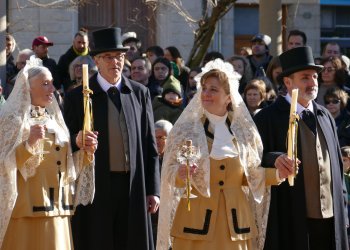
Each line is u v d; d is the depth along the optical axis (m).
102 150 9.27
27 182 8.62
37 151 8.55
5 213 8.45
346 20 26.03
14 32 20.16
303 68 8.98
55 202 8.69
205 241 8.20
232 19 24.53
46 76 8.71
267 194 8.65
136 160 9.38
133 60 14.06
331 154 9.11
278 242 8.99
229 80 8.34
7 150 8.45
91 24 22.53
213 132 8.34
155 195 9.55
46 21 21.81
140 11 22.14
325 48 14.36
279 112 9.12
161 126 10.78
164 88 12.80
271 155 8.53
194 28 22.08
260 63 14.76
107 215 9.24
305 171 9.00
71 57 14.28
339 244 9.03
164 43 22.52
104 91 9.44
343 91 12.42
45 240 8.60
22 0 21.28
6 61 14.36
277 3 16.48
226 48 24.59
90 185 9.03
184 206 8.31
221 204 8.27
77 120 9.42
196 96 8.39
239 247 8.29
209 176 8.17
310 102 9.23
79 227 9.32
